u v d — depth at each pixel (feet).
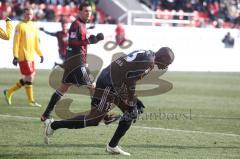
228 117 143.02
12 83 219.61
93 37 126.31
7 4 339.57
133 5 403.95
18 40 152.05
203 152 95.14
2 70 275.39
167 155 91.76
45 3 357.82
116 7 392.68
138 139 106.63
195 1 416.67
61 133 111.14
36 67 290.97
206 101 181.16
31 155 89.81
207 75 306.35
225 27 404.36
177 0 413.39
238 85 248.11
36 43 156.35
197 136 111.65
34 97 177.47
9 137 105.60
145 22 387.34
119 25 310.45
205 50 343.46
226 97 195.93
